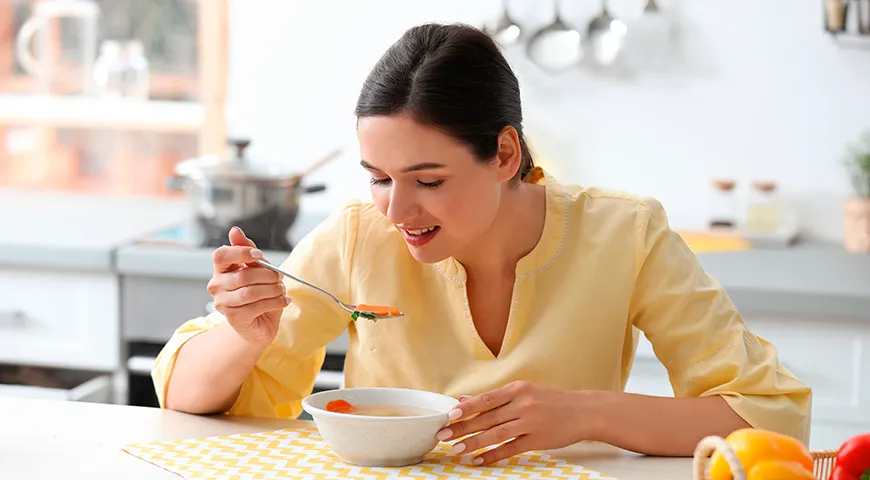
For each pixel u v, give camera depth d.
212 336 1.55
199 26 3.56
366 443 1.27
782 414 1.43
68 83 3.67
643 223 1.56
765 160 3.06
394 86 1.30
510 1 3.13
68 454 1.31
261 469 1.27
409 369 1.56
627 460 1.35
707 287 1.54
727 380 1.47
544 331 1.53
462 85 1.30
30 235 2.78
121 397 2.67
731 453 1.02
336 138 3.30
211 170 2.62
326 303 1.61
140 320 2.65
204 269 2.57
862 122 3.00
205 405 1.52
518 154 1.40
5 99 3.66
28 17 3.68
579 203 1.58
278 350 1.58
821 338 2.35
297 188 2.71
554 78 3.12
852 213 2.87
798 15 2.99
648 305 1.55
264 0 3.29
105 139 3.70
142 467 1.27
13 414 1.47
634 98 3.10
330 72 3.28
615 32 3.05
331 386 2.49
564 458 1.35
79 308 2.66
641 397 1.40
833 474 1.18
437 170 1.31
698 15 3.04
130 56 3.60
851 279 2.45
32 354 2.69
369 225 1.60
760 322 2.38
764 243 2.91
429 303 1.58
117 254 2.60
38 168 3.75
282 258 2.53
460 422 1.31
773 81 3.03
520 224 1.53
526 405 1.33
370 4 3.23
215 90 3.43
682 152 3.10
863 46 2.96
